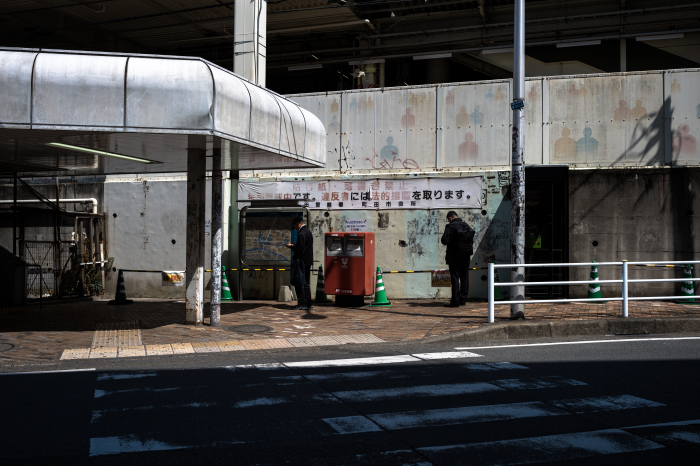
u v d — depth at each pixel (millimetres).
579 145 12836
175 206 14727
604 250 12531
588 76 12820
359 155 13828
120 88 7719
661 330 9258
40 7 19422
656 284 12422
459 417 4613
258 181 14125
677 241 12312
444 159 13391
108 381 5871
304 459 3725
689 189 12258
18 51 7672
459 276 11852
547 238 12688
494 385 5637
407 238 13336
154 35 22375
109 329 9352
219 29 21484
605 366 6473
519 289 9562
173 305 12961
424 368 6465
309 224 13375
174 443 4016
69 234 15258
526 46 19719
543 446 3957
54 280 13961
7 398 5203
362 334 8758
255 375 6141
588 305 11367
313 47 22891
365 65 21219
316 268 13789
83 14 20266
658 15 18312
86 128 7668
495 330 8812
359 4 18547
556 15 19312
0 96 7520
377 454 3812
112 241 15164
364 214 13547
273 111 9422
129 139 8922
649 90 12633
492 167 13117
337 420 4539
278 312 11258
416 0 19422
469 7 20000
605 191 12539
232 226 14188
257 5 13664
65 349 7727
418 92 13562
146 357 7297
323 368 6508
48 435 4188
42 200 14898
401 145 13625
